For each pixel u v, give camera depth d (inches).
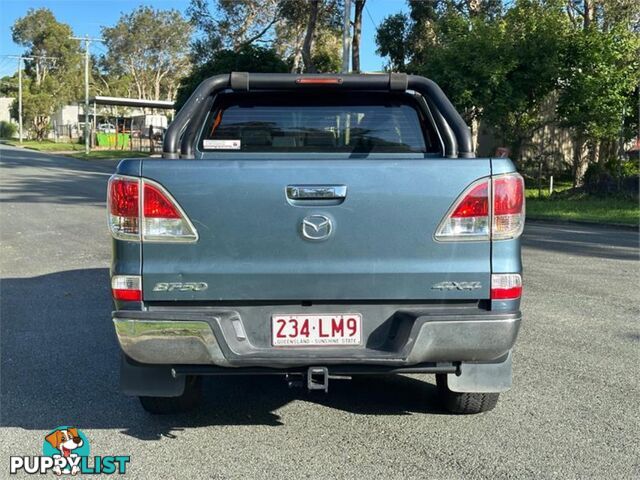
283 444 170.4
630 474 153.7
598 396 201.8
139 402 198.4
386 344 149.8
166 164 147.3
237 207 146.9
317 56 1662.2
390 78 182.7
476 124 1019.9
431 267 147.9
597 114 847.7
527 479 151.4
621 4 976.9
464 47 845.2
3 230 546.3
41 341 257.6
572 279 376.2
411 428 179.6
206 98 182.5
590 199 930.1
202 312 147.2
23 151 2252.7
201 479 152.6
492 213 148.0
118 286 148.3
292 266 147.5
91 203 750.5
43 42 3334.2
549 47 834.2
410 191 147.3
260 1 1466.5
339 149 191.6
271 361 144.9
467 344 146.3
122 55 3139.8
